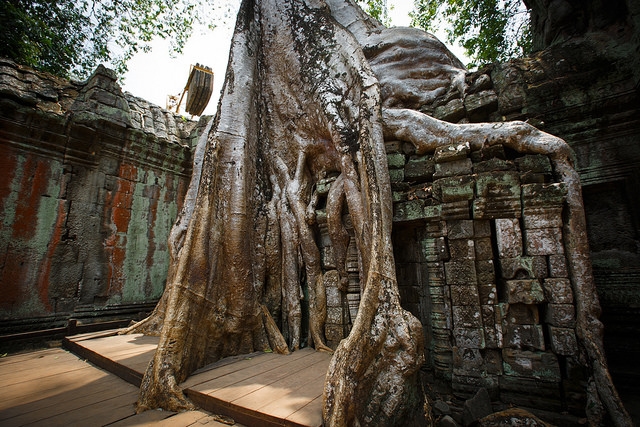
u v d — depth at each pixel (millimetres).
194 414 2689
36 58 7340
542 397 3025
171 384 2908
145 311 7184
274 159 5469
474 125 4004
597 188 4559
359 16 6504
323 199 5062
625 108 4277
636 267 4062
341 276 4375
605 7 4809
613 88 4293
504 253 3420
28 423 2479
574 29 5500
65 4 8180
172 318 3348
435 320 3656
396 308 2990
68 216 6352
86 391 3170
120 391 3168
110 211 6984
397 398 2633
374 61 5859
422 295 4027
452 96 5090
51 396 3047
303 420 2283
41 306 5832
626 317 3980
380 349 2838
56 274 6078
